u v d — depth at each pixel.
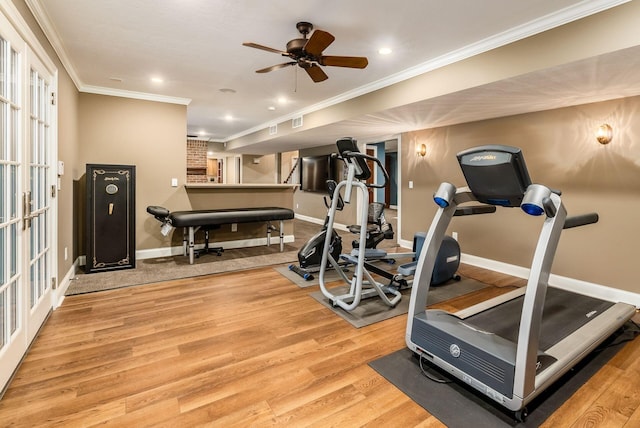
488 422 1.59
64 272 3.31
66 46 3.03
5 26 1.79
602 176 3.19
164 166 4.79
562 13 2.34
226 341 2.35
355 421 1.59
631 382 1.90
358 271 2.78
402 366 2.06
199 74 3.81
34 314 2.35
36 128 2.42
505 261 4.10
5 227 1.86
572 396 1.78
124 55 3.25
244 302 3.08
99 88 4.28
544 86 2.86
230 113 6.00
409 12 2.41
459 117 4.18
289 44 2.56
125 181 4.05
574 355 1.90
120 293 3.28
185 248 4.83
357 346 2.30
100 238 3.94
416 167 5.31
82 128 4.22
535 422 1.58
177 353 2.18
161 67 3.59
